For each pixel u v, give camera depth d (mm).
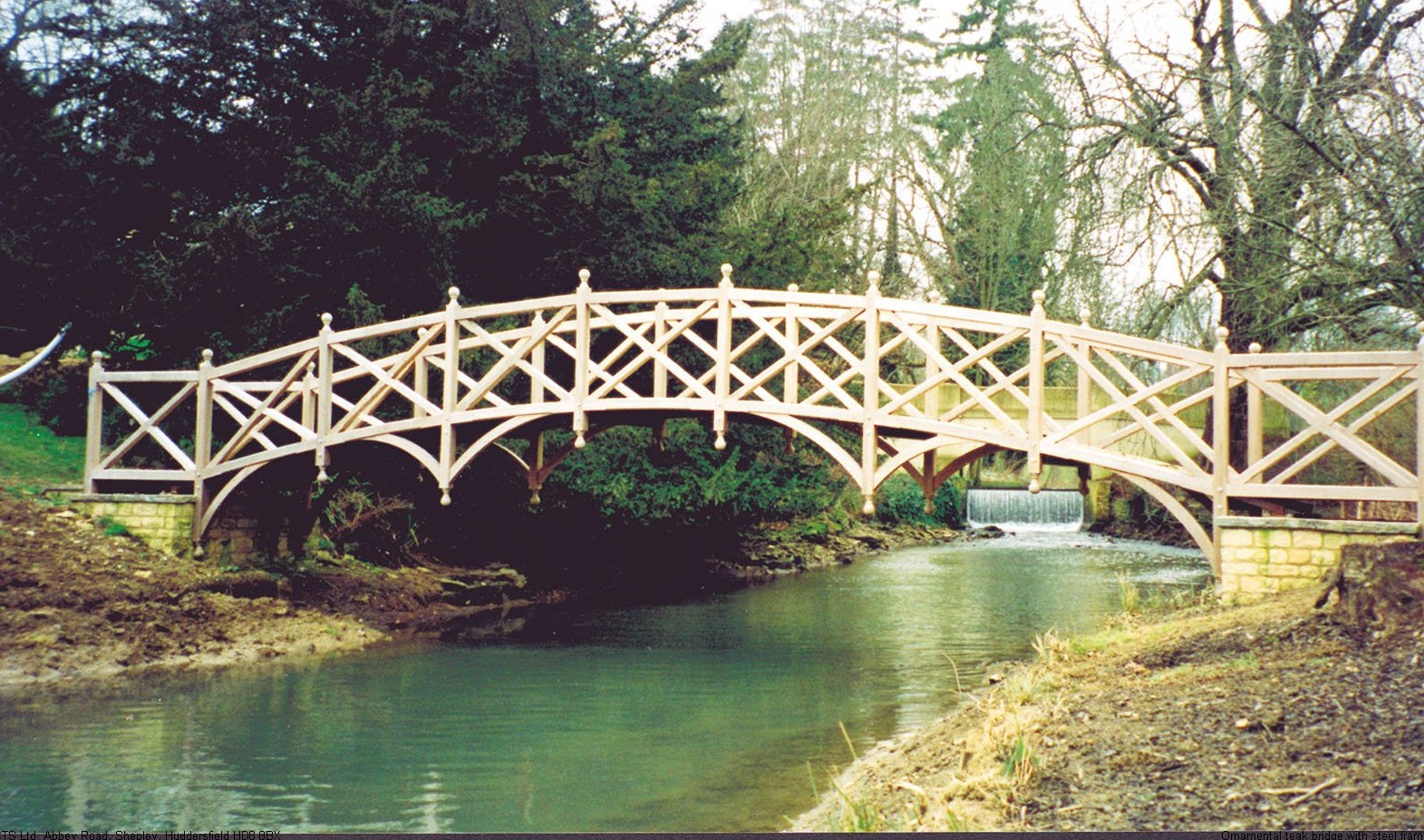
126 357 17953
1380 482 14438
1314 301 14516
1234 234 15188
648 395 19469
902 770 7520
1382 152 13617
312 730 9531
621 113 22016
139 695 10828
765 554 24281
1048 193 19312
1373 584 7926
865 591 19734
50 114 17875
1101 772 6148
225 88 17922
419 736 9383
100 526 14445
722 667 12492
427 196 16672
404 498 17656
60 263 16625
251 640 13289
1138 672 8414
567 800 7551
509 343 17969
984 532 33625
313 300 16797
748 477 21672
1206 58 17203
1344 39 15430
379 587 16344
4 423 18297
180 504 14570
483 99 18125
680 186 21734
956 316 12180
